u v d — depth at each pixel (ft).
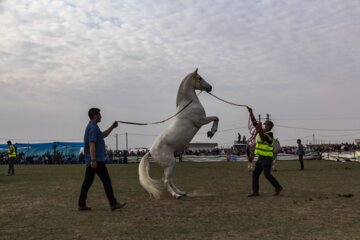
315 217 23.61
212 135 34.09
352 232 19.77
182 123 32.76
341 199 30.71
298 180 48.67
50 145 152.46
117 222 23.39
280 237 18.99
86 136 27.14
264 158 32.94
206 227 21.57
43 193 38.60
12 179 58.08
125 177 60.18
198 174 64.39
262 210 26.27
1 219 24.91
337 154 138.00
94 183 49.42
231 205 28.63
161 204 29.91
